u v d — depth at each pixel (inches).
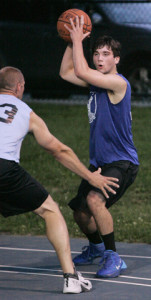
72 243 540.7
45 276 433.1
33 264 466.6
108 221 428.1
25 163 884.0
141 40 1146.0
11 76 404.2
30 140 998.4
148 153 913.5
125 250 514.9
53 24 1206.9
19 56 1232.2
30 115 390.6
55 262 472.7
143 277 429.4
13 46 1235.9
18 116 388.2
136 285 409.1
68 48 461.7
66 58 462.3
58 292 393.4
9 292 394.3
